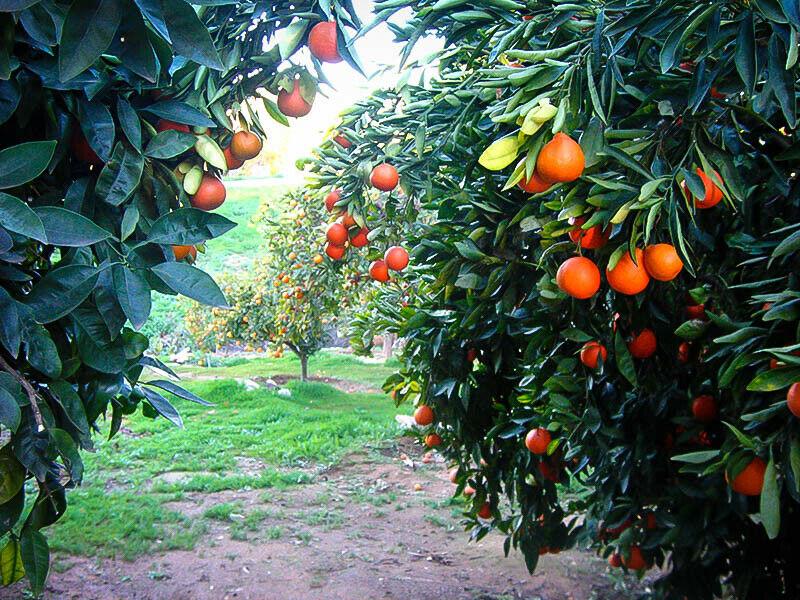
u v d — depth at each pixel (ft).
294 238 30.30
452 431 12.76
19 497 4.76
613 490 10.06
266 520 19.81
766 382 4.90
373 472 25.43
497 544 18.33
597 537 11.75
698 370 8.82
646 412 9.44
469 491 14.01
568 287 5.55
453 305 10.41
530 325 9.36
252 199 99.40
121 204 5.24
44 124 4.99
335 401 39.40
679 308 8.00
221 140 5.79
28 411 4.55
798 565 8.99
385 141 9.38
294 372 51.67
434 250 9.43
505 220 8.14
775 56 4.49
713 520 8.84
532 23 5.23
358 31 5.15
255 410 35.12
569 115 4.80
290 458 26.63
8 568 5.13
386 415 34.96
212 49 4.09
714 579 10.24
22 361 4.94
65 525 18.71
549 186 5.36
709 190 5.37
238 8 5.21
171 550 17.42
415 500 22.15
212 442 28.78
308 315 34.71
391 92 9.12
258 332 42.19
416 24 6.72
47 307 4.47
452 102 8.03
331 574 16.21
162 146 5.04
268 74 5.60
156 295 70.13
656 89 5.41
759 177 6.66
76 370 4.94
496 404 11.05
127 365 5.13
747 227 6.70
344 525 19.69
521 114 4.74
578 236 5.63
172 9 4.01
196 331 52.47
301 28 5.25
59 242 4.26
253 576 16.01
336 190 10.99
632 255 4.97
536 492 11.97
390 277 13.28
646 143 5.17
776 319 5.51
